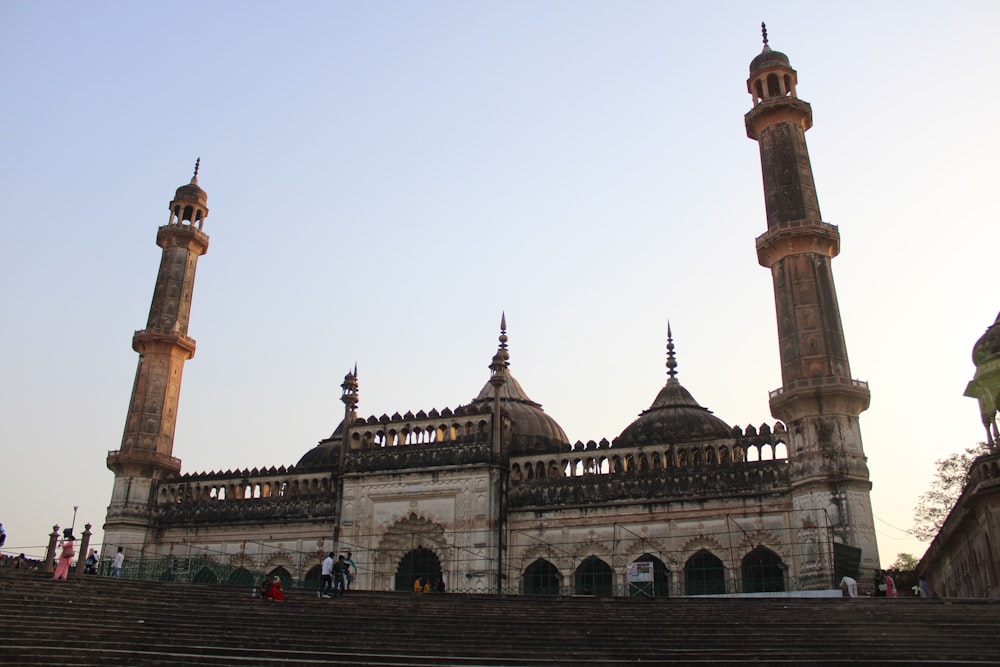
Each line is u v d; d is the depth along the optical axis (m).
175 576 34.28
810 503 32.56
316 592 26.27
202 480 44.34
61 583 21.95
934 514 48.03
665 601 23.64
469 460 38.50
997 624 18.39
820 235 36.53
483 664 15.89
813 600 23.05
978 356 29.91
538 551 37.09
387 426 41.12
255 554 41.66
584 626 19.61
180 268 47.81
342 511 39.97
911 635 17.98
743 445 35.88
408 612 21.30
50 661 15.03
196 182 50.69
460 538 37.41
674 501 35.59
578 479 37.66
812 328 35.03
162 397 45.28
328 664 15.48
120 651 15.86
